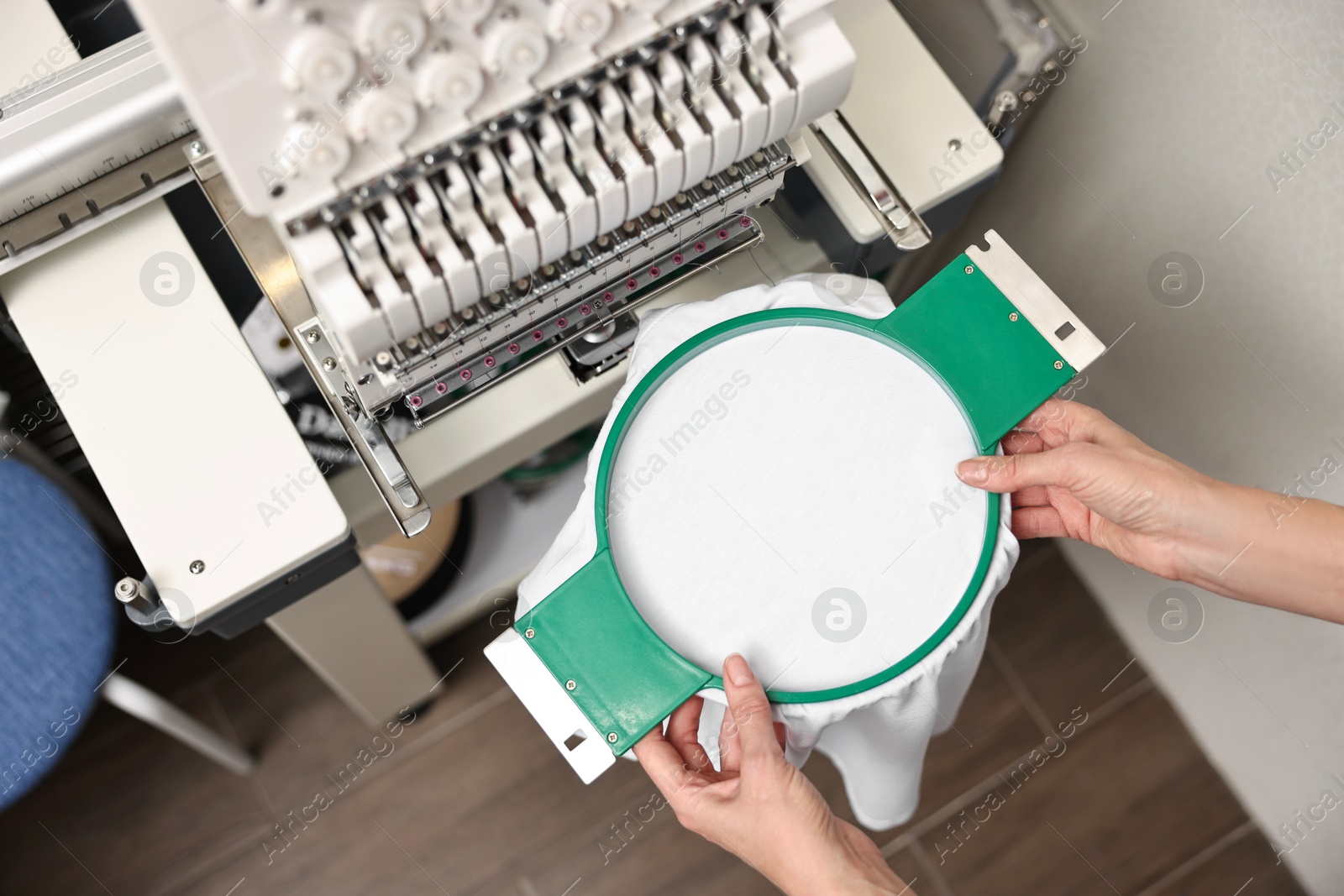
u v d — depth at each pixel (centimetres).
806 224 88
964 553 68
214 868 133
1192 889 134
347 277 56
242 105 46
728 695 63
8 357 93
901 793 86
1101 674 142
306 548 71
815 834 63
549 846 135
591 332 79
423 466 80
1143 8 90
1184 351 106
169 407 73
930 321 70
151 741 136
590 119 56
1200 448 112
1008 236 124
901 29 88
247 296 89
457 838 136
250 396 74
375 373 65
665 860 135
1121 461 70
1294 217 88
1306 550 71
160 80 70
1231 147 89
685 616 67
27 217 72
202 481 72
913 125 85
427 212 55
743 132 61
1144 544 77
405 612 122
